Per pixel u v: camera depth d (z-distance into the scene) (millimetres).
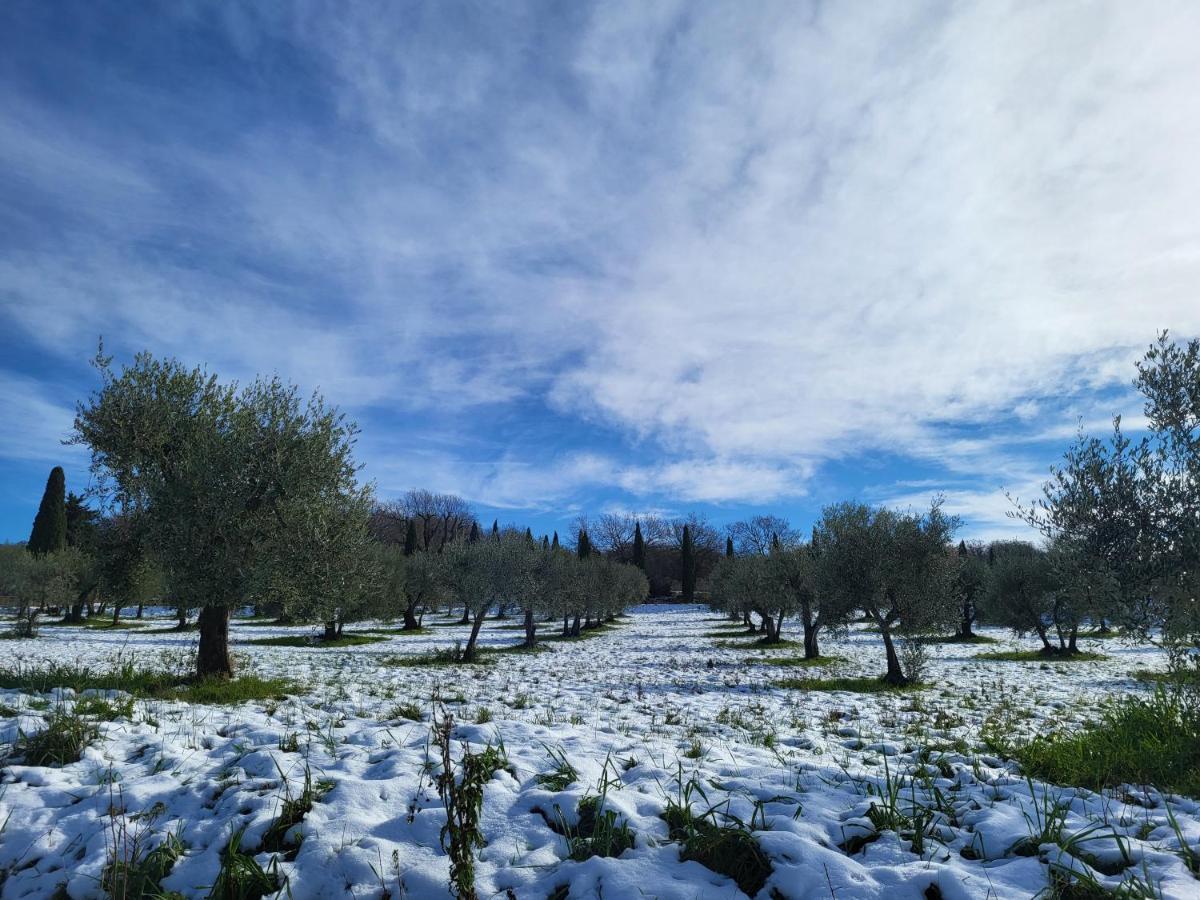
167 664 16281
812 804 4637
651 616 63656
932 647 33062
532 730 6980
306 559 13203
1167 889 3381
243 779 5082
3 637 30797
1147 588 6570
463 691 13297
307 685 13133
